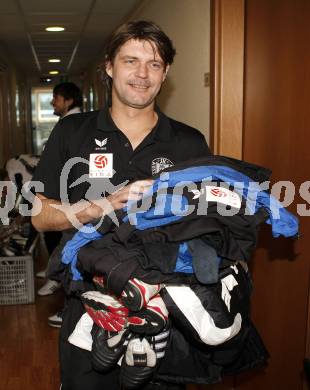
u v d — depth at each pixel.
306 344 2.29
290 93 2.20
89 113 1.52
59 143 1.46
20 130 9.52
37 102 11.38
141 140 1.45
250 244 1.19
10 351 2.88
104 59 1.47
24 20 4.89
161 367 1.34
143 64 1.34
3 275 3.61
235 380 2.39
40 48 6.86
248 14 2.20
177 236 1.11
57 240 3.69
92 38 6.03
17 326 3.25
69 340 1.39
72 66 9.37
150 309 1.17
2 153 7.12
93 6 4.29
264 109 2.25
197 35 2.62
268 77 2.23
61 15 4.67
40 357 2.81
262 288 2.32
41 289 3.84
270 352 2.36
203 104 2.54
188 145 1.48
